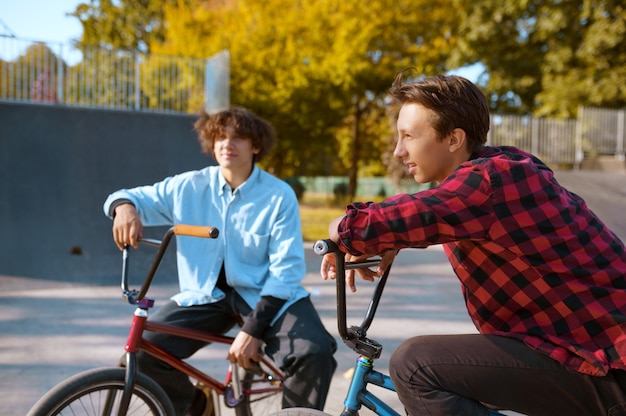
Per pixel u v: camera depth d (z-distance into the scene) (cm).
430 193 137
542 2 1808
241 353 216
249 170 237
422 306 535
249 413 253
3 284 612
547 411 145
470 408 146
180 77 1036
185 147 884
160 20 2833
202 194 237
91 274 666
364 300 554
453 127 148
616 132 1515
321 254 137
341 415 156
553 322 143
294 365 214
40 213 730
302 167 3459
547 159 1441
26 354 379
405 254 888
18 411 286
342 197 3077
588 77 1730
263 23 2125
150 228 757
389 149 1830
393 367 150
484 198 136
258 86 2089
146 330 215
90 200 770
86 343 408
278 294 219
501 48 1908
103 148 821
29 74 920
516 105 2006
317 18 2081
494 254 145
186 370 219
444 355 145
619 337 138
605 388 139
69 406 183
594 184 1184
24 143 770
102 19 2841
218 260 231
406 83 153
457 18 2077
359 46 2003
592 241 145
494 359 143
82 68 959
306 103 2080
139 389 192
